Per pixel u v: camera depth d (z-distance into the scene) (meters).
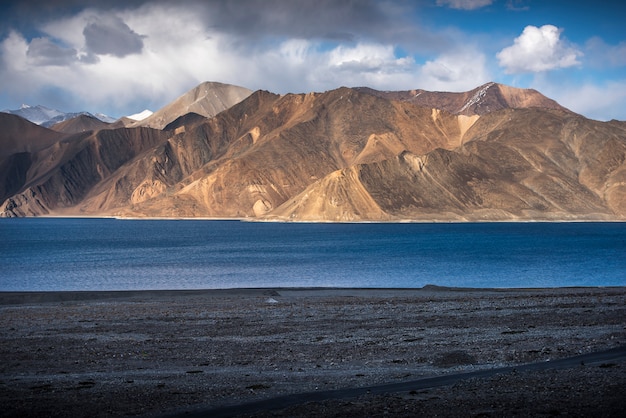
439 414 16.81
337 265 107.44
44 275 96.06
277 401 19.38
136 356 29.25
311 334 34.53
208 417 17.84
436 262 110.75
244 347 30.83
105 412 18.67
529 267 99.56
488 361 25.06
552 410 16.48
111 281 87.44
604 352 24.95
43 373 25.84
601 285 77.38
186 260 122.25
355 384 21.70
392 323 37.69
